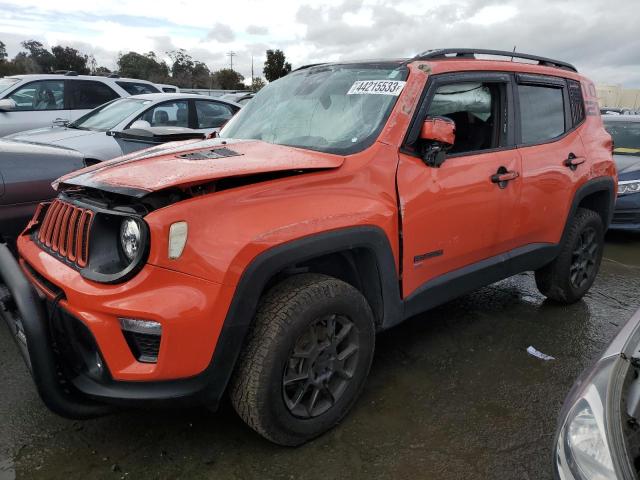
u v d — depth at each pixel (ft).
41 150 12.24
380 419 9.29
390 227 8.91
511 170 11.24
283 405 7.95
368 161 8.86
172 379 7.07
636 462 5.02
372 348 9.09
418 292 9.81
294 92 11.46
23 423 8.94
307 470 8.02
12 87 26.37
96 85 29.40
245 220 7.37
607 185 14.37
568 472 5.41
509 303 14.96
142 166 8.14
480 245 10.94
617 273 18.37
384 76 10.18
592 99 14.64
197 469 7.98
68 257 7.79
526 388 10.44
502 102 11.51
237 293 7.19
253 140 10.37
